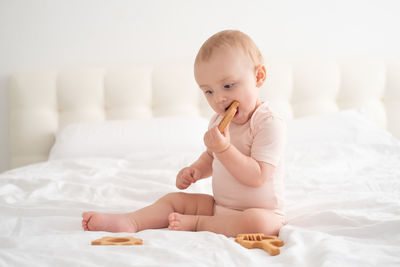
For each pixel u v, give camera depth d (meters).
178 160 1.67
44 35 2.46
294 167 1.60
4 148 2.46
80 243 0.79
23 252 0.71
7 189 1.35
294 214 1.05
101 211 1.09
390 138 2.04
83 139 2.00
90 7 2.49
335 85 2.46
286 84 2.43
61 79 2.36
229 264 0.66
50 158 2.01
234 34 1.03
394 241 0.77
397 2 2.62
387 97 2.50
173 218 0.94
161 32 2.54
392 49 2.65
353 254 0.67
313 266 0.65
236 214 0.92
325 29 2.61
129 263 0.64
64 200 1.17
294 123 2.15
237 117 1.04
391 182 1.29
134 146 1.98
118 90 2.37
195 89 2.42
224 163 0.97
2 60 2.44
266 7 2.57
